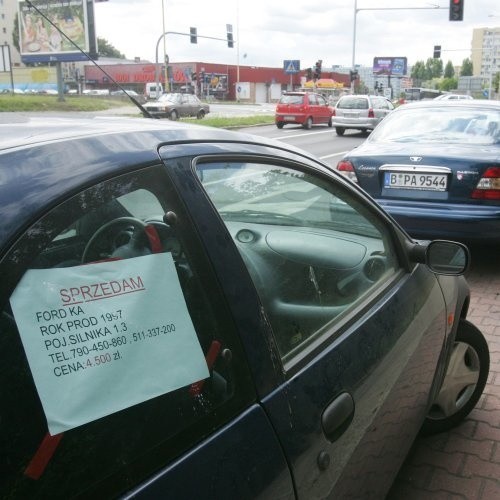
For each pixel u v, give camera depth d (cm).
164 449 121
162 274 133
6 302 105
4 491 98
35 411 105
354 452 173
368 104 2366
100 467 111
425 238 577
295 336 170
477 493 263
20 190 115
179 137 159
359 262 224
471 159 530
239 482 127
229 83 7512
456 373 297
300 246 204
